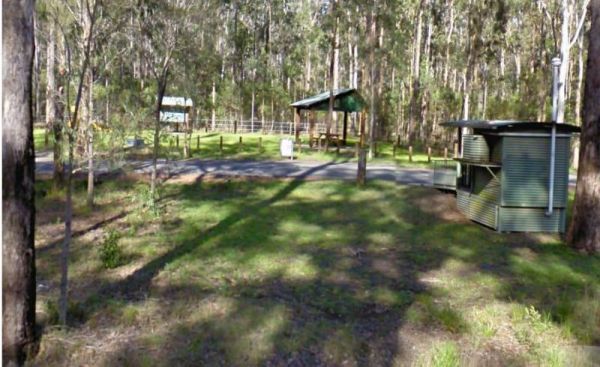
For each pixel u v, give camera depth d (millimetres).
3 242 4586
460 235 10938
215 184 15586
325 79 51312
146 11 11891
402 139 38562
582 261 9242
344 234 10695
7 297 4617
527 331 5922
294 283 7609
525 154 11102
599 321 6168
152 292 6930
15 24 4453
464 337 5777
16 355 4660
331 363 5090
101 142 8953
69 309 6031
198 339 5391
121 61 12273
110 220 11273
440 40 38375
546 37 31172
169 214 11945
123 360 4863
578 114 27750
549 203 11172
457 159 12531
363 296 7102
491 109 34375
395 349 5441
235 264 8430
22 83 4562
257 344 5309
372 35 24641
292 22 50000
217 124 43062
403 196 14297
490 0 28938
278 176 17125
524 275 8320
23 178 4648
